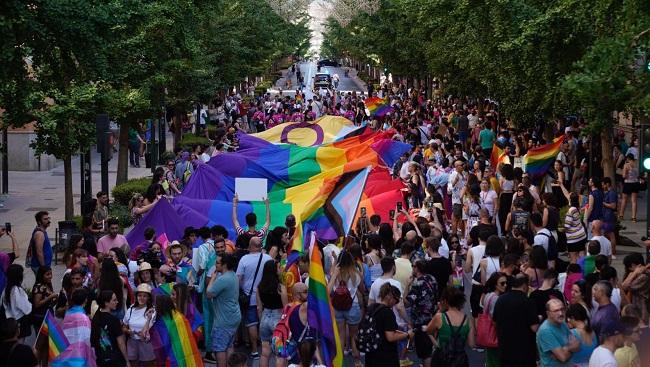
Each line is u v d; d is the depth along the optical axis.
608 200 22.67
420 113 48.78
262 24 64.50
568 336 11.78
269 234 16.56
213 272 15.09
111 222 17.58
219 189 23.42
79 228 23.52
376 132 30.75
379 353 12.77
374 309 12.80
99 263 16.08
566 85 16.47
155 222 19.61
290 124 30.94
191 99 39.66
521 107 29.06
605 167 24.80
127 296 14.84
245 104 61.53
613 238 22.59
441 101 57.22
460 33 35.53
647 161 16.70
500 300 12.60
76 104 22.84
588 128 21.73
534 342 12.57
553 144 26.42
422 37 50.03
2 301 15.11
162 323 13.28
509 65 27.16
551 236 17.80
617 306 13.72
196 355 13.48
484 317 13.07
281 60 130.50
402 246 15.17
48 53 17.48
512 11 25.59
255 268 15.34
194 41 32.66
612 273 13.73
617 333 10.98
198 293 15.90
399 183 22.55
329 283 14.60
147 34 28.47
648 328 12.23
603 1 19.45
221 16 48.81
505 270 13.66
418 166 25.23
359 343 12.82
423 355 13.91
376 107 49.47
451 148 31.25
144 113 30.95
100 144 21.30
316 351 12.44
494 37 27.59
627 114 24.53
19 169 38.81
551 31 23.03
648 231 16.84
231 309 14.41
